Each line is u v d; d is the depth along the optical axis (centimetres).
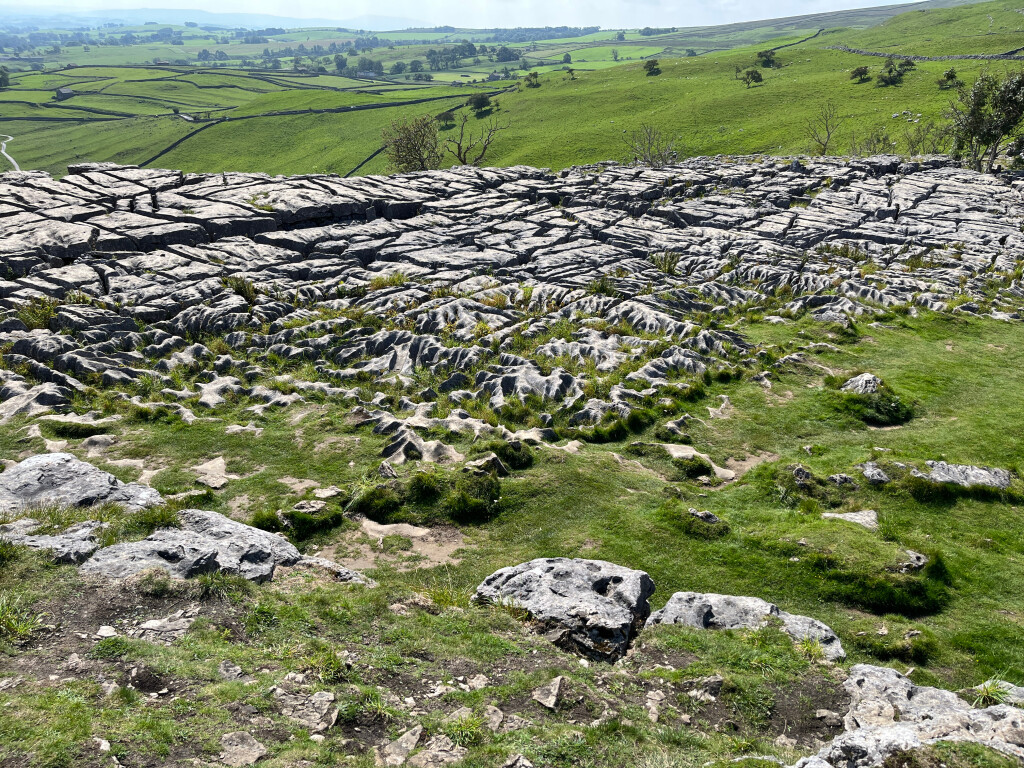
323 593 1135
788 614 1227
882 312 3072
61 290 2873
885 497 1692
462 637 1066
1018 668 1169
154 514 1280
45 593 977
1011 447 1944
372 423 2008
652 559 1455
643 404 2205
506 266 3684
